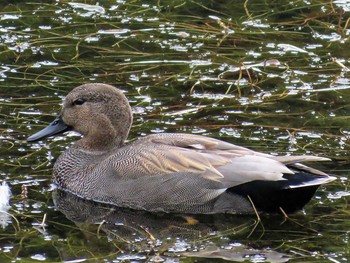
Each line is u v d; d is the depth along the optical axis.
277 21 20.67
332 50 19.30
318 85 17.69
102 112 14.24
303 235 12.42
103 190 13.53
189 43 19.55
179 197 13.17
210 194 13.06
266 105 16.78
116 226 12.73
